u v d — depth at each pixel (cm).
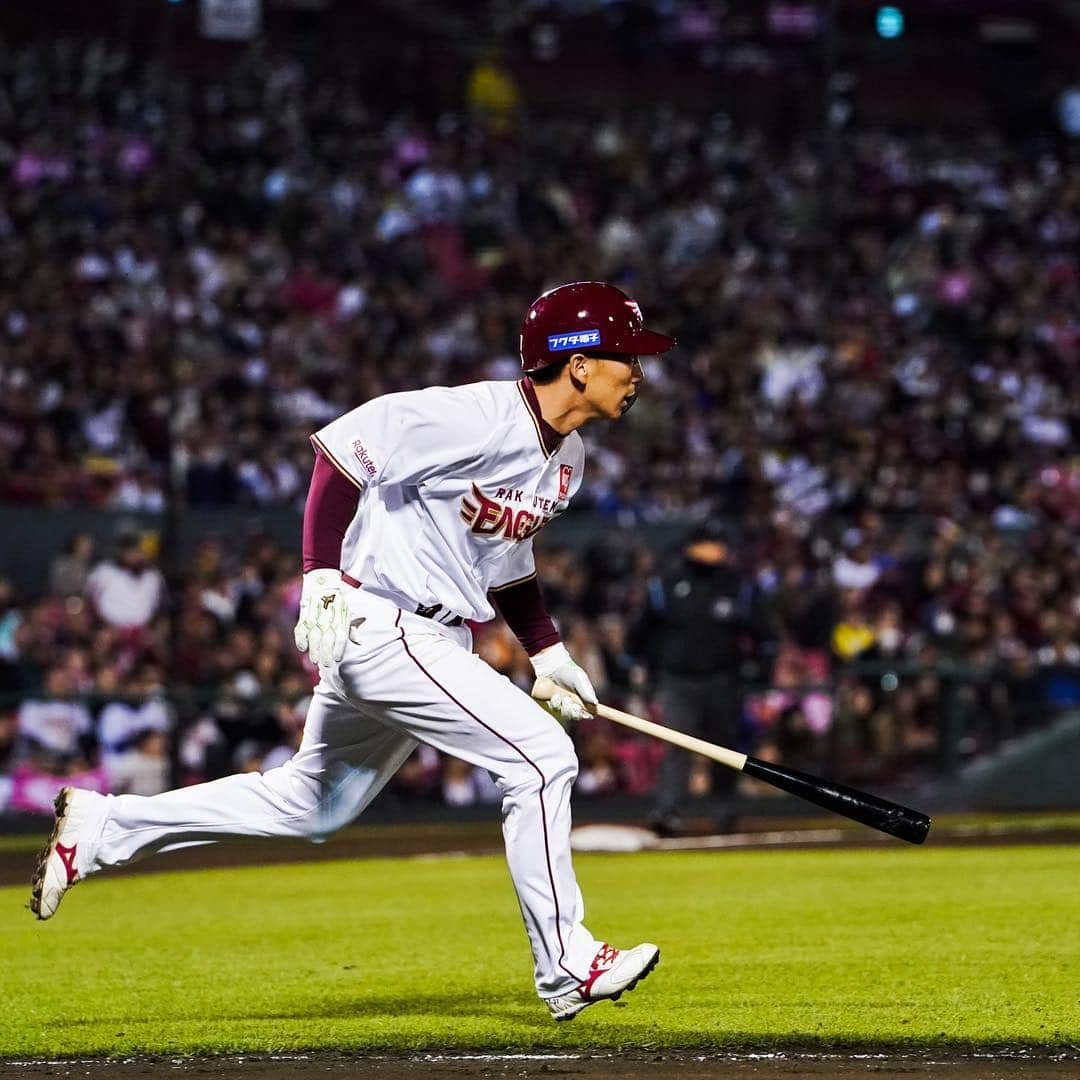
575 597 5469
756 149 9812
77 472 5866
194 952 2588
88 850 1891
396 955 2534
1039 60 11169
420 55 10356
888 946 2553
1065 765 5184
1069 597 5947
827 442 6556
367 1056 1834
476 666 1823
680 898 3148
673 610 4441
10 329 6550
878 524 6150
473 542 1842
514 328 7481
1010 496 6806
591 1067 1761
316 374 6656
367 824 4806
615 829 4391
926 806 5119
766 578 5747
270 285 7288
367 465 1762
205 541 5353
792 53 10244
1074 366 7894
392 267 7794
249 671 4922
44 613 4947
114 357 6469
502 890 3359
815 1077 1705
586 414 1830
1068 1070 1739
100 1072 1766
